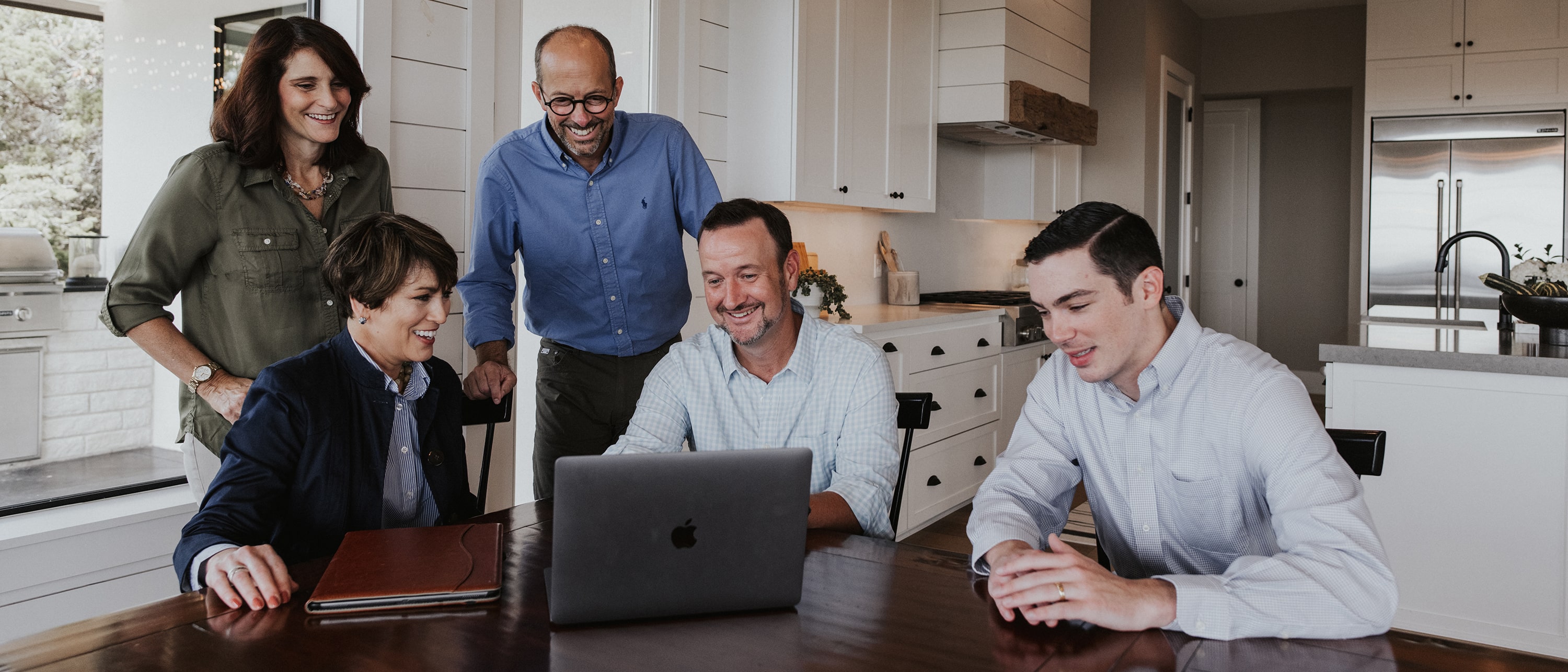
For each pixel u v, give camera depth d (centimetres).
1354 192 686
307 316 193
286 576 117
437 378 163
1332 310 746
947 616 112
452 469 163
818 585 122
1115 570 155
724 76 358
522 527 149
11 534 196
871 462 165
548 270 234
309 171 195
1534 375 242
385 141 242
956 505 417
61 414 214
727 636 106
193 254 178
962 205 528
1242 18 711
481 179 227
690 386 176
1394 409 264
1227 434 137
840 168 376
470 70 265
